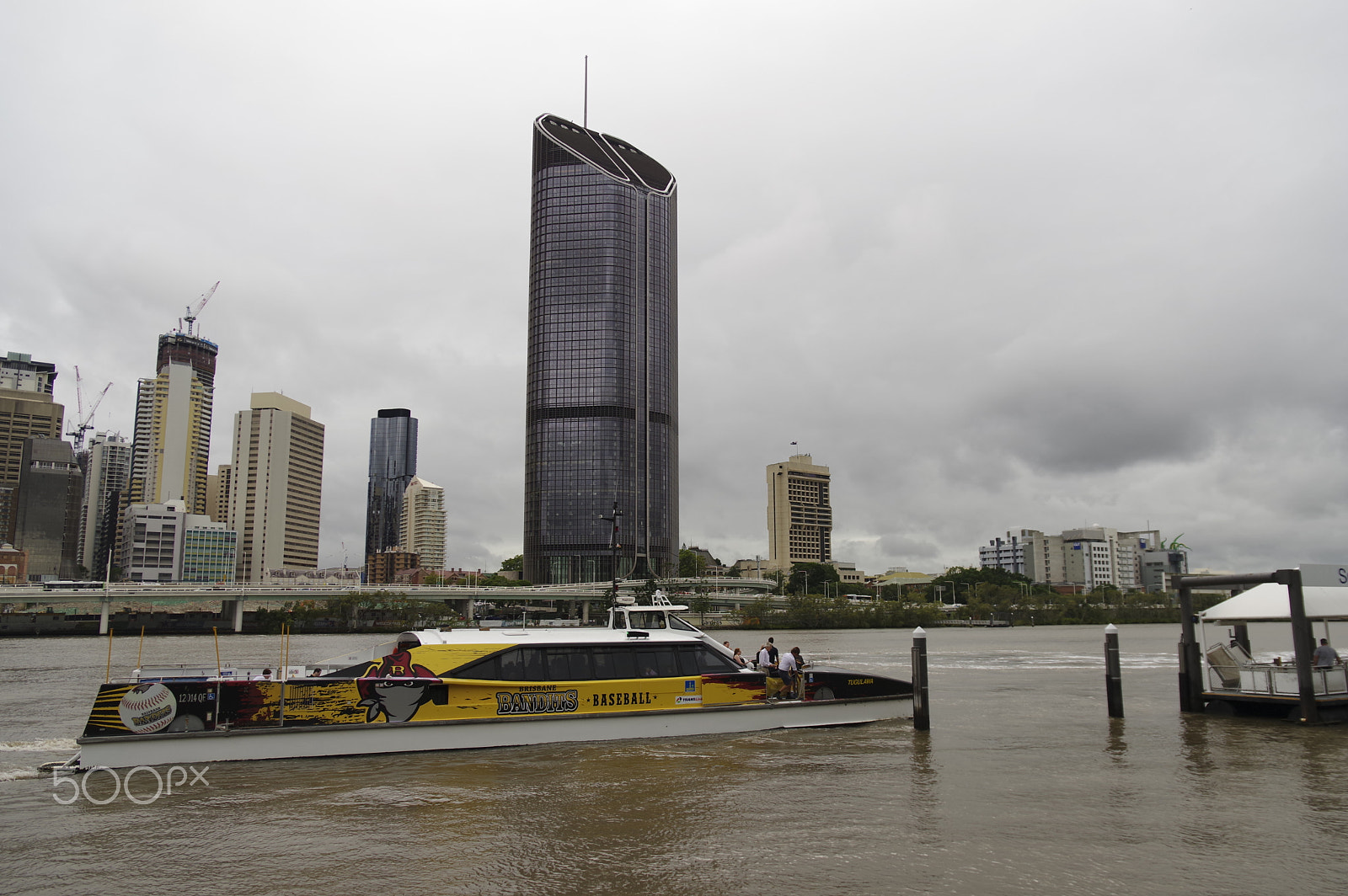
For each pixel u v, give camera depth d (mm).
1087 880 13289
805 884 13164
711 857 14438
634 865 14086
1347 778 19828
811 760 22375
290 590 143000
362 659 26484
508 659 24375
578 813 17203
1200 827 16047
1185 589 29719
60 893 12992
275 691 22297
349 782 19906
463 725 23500
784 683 27750
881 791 19016
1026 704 34250
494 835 15812
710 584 195500
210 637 127500
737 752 23516
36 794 18844
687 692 25859
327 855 14703
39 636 137000
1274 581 26891
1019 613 159000
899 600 183625
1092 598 171375
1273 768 20922
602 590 166000
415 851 14852
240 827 16359
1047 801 18031
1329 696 26562
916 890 12906
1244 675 28609
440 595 155750
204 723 21859
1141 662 60219
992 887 13023
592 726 24656
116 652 83250
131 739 21250
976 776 20422
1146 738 25281
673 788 19297
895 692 29078
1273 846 14852
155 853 14859
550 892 12938
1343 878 13336
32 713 32719
